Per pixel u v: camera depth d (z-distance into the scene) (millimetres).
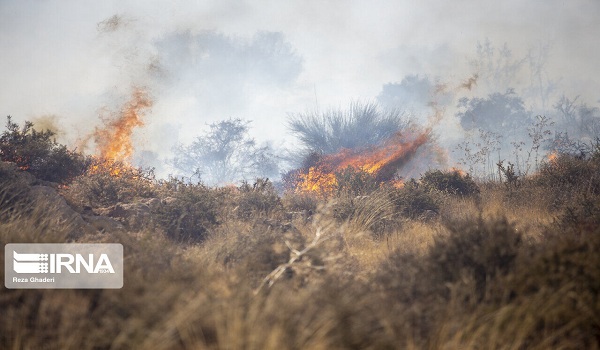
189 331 5465
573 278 6652
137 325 5359
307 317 5465
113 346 5453
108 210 13281
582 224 9977
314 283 6793
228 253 9727
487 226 7828
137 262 7617
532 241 8938
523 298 6371
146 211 13359
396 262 8047
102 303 6078
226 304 5723
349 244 11625
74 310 5855
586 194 13766
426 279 7027
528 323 6070
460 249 7402
